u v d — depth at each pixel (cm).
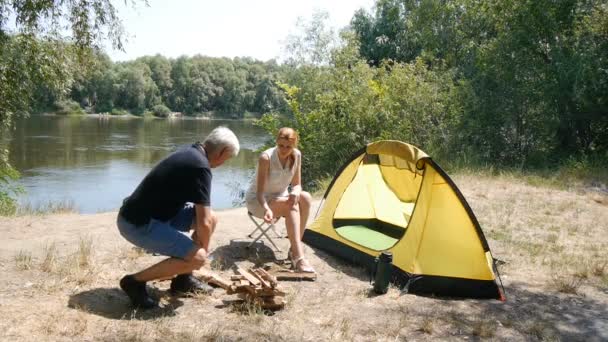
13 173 1162
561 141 1429
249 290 394
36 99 1052
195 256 370
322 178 1277
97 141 3384
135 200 365
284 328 369
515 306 445
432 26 1814
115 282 427
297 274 474
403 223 588
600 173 1205
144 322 358
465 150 1358
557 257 587
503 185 1039
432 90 1395
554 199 930
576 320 423
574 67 1309
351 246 538
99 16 888
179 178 360
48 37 921
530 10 1380
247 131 4700
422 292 465
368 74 1425
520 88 1395
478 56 1475
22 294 387
